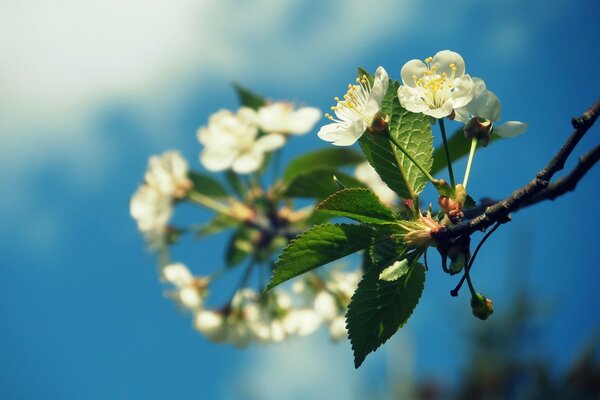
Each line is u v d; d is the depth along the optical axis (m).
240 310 0.76
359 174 0.77
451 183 0.53
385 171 0.54
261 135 0.75
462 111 0.54
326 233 0.52
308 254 0.53
